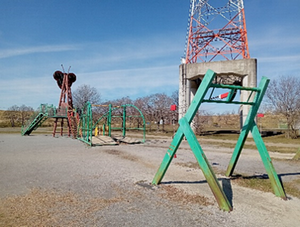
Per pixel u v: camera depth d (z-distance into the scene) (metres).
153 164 8.33
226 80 22.72
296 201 4.61
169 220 3.65
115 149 12.73
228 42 20.91
